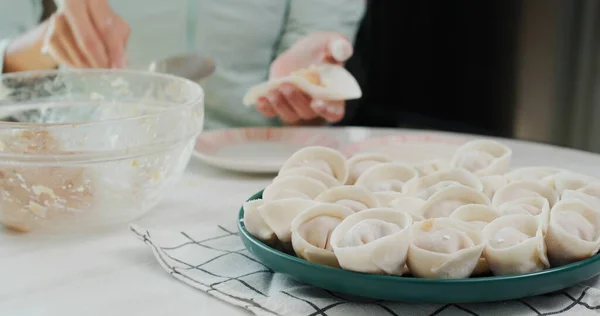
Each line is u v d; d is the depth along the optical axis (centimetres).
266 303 69
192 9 168
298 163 84
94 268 77
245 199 92
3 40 152
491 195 81
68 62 128
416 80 223
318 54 143
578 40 171
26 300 72
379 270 68
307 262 69
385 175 83
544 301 70
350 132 112
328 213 73
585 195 76
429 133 109
